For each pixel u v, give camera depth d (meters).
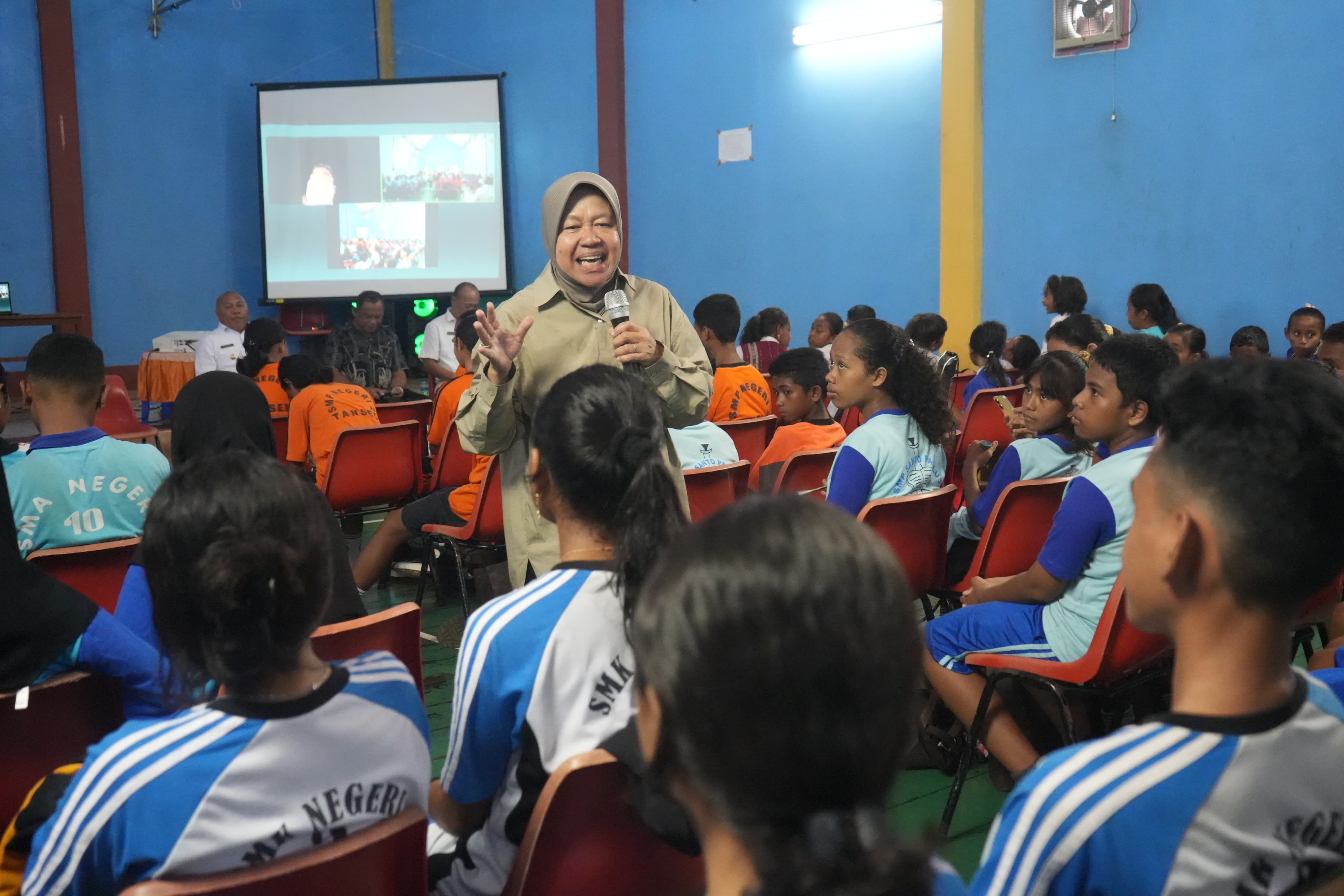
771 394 4.99
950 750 2.56
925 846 0.54
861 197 8.41
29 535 2.48
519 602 1.35
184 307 10.41
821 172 8.62
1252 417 0.85
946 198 7.81
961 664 2.33
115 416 5.44
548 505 1.47
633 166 9.87
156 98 10.12
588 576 1.36
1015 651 2.23
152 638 1.87
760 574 0.57
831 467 3.39
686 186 9.52
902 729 0.58
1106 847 0.84
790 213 8.87
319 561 1.14
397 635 1.85
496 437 2.26
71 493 2.51
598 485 1.37
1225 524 0.85
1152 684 2.45
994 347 5.54
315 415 4.39
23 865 1.28
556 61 10.14
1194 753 0.85
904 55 8.05
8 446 2.59
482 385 2.21
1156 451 0.92
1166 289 6.86
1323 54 6.11
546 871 1.25
